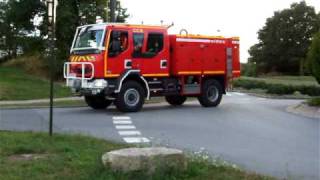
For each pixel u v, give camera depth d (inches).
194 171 340.2
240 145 562.3
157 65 943.0
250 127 716.7
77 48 912.9
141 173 323.3
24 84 1306.6
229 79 1051.9
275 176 398.6
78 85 902.4
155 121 772.6
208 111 932.0
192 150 516.1
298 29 3742.6
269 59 3772.1
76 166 362.0
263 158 485.7
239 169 384.8
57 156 400.2
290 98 1353.3
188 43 985.5
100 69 879.7
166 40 954.7
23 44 1659.7
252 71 3307.1
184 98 1050.7
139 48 916.0
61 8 1521.9
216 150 526.6
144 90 925.2
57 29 1533.0
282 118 831.1
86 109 948.0
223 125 735.1
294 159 482.9
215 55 1028.5
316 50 940.0
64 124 722.2
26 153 417.4
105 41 882.8
